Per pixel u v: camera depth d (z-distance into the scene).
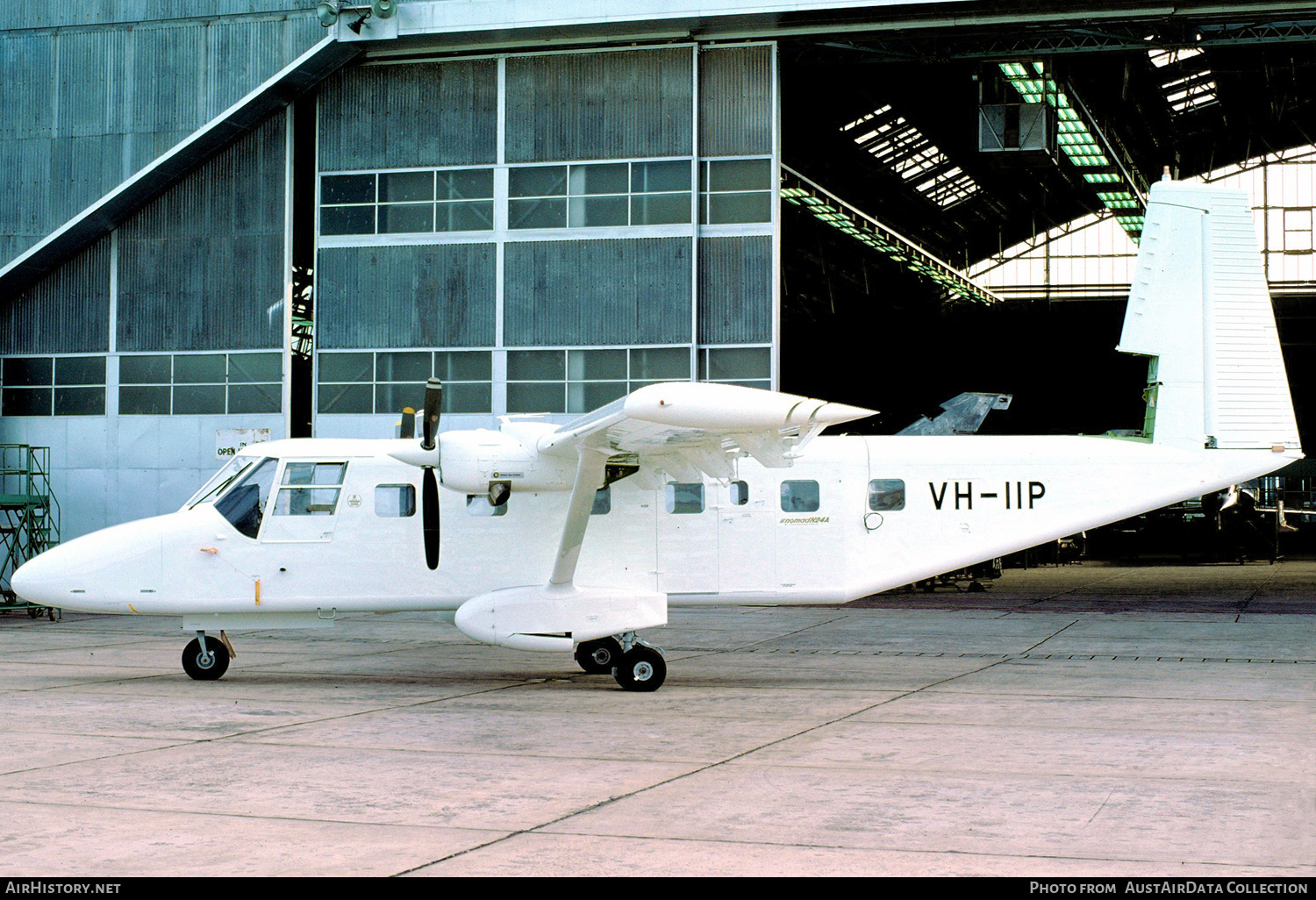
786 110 34.00
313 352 23.97
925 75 31.30
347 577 12.32
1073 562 37.81
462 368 23.53
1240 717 9.94
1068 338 52.41
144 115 23.55
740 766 7.91
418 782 7.39
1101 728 9.39
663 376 22.89
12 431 24.75
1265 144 44.72
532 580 12.32
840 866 5.54
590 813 6.59
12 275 24.14
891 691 11.63
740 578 12.55
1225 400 13.02
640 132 23.11
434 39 22.94
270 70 23.08
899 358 52.66
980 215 48.69
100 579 12.09
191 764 7.98
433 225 23.70
